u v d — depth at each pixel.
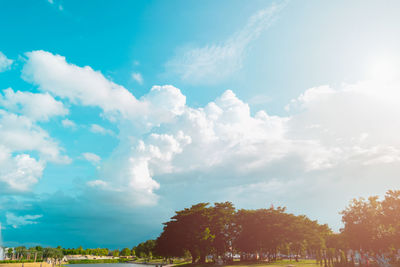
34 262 115.94
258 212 94.75
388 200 55.00
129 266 174.25
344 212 61.25
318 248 88.94
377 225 55.75
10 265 100.81
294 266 68.81
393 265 54.44
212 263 90.81
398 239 51.84
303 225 90.12
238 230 99.31
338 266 57.56
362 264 57.72
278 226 87.19
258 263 82.19
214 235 92.19
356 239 57.59
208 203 101.38
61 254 164.00
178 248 98.75
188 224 94.88
